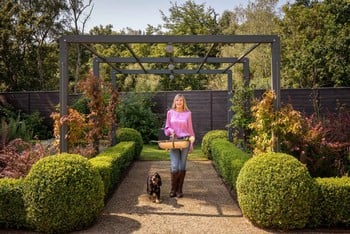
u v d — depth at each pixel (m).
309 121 5.85
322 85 15.88
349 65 15.02
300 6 18.80
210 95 12.88
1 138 8.03
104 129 7.45
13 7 17.83
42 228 3.97
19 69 18.08
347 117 6.48
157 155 10.24
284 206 3.92
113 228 4.13
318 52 15.48
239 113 7.68
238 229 4.11
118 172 6.17
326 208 4.07
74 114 5.17
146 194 5.76
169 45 5.96
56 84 21.12
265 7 20.09
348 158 5.42
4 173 5.10
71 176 3.99
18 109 13.49
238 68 17.05
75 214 3.96
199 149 11.64
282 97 11.61
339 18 17.09
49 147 6.32
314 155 5.45
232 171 5.35
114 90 8.07
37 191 3.91
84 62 22.30
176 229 4.10
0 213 4.03
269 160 4.15
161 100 13.44
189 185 6.42
